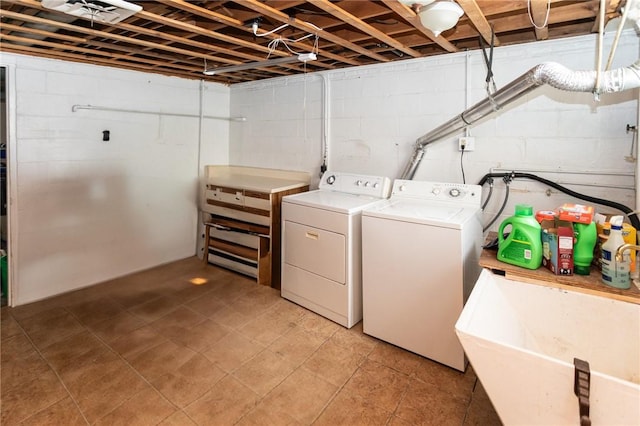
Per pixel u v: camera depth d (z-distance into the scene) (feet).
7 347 8.03
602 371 5.22
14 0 5.96
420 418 6.08
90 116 11.30
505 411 4.09
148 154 12.86
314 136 12.39
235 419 6.02
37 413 6.07
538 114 8.21
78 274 11.43
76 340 8.37
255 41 8.63
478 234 8.23
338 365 7.52
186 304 10.32
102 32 7.88
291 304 10.32
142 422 5.92
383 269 8.14
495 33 7.81
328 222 9.11
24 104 9.97
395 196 9.82
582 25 7.32
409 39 8.45
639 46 7.07
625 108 7.30
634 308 5.03
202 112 14.26
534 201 8.43
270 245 11.67
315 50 9.09
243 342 8.36
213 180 13.17
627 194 7.38
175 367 7.39
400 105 10.31
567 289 5.47
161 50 9.95
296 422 5.98
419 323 7.71
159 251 13.55
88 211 11.51
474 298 5.11
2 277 10.48
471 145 9.07
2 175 10.63
